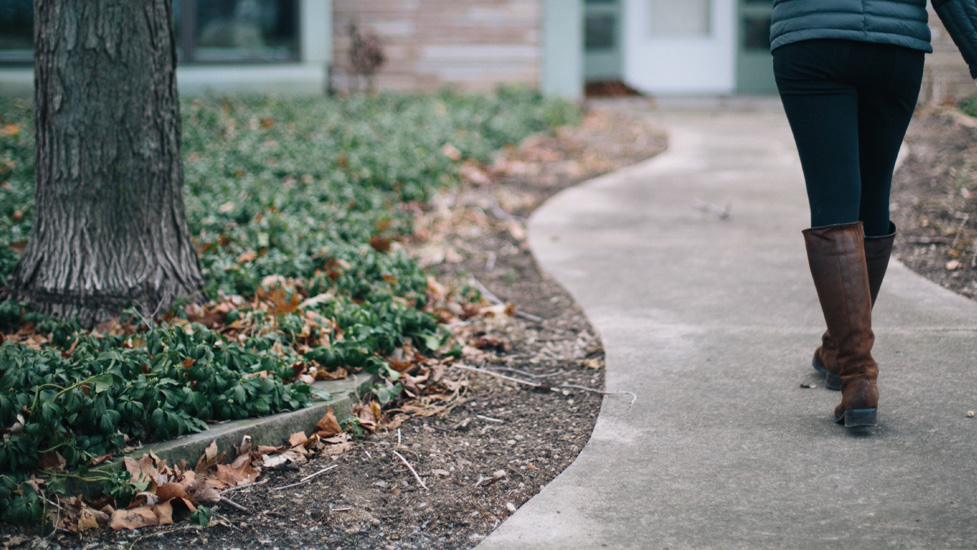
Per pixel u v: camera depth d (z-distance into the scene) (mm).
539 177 7371
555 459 2799
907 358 3316
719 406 3053
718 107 11594
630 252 5133
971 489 2408
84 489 2477
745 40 13234
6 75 10406
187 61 11094
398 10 11719
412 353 3594
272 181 6164
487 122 9062
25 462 2414
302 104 9953
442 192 6582
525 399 3303
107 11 3463
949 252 4645
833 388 3104
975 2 2578
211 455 2656
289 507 2547
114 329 3396
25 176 6020
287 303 3768
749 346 3584
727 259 4879
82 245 3543
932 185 6000
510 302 4445
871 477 2504
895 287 4172
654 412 3049
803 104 2709
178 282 3682
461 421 3127
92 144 3512
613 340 3768
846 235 2652
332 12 11648
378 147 7434
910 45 2605
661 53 13344
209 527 2434
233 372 2910
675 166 7652
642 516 2389
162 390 2701
